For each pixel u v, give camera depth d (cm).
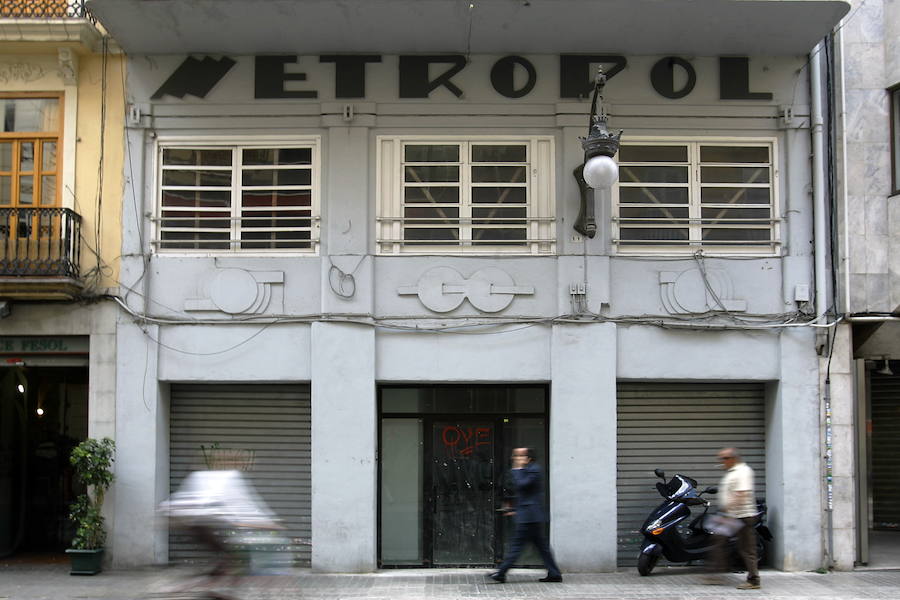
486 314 1054
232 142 1078
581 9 977
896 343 1059
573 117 1066
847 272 1051
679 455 1079
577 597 877
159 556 1028
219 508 703
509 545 1024
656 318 1054
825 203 1066
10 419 1191
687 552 991
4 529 1163
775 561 1046
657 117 1076
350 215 1055
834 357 1050
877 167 1064
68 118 1073
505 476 1073
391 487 1071
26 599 883
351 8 974
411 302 1055
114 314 1053
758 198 1084
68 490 1187
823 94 1079
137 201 1062
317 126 1072
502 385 1084
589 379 1040
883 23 1076
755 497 1067
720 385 1092
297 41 1048
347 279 1045
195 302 1052
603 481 1031
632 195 1080
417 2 962
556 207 1065
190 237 1076
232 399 1082
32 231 1050
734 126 1077
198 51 1072
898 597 881
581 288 1046
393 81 1075
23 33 1037
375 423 1047
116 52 1077
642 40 1045
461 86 1075
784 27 1013
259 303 1052
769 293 1062
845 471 1039
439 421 1079
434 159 1080
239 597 720
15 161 1078
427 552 1059
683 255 1065
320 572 1016
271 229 1066
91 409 1044
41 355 1073
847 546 1030
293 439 1074
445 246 1069
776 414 1056
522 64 1077
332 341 1040
